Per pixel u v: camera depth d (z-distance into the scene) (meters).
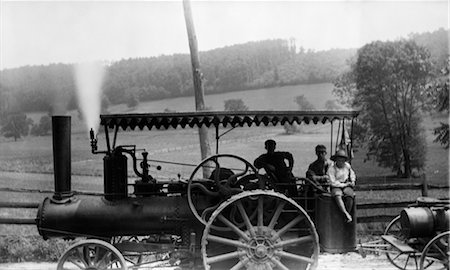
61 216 6.80
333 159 6.98
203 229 6.96
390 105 13.23
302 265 6.99
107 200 6.96
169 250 7.10
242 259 6.54
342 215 6.76
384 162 13.11
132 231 6.96
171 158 14.29
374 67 13.41
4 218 9.37
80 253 6.65
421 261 6.95
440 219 7.17
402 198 12.20
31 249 9.75
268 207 6.93
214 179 7.02
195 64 12.45
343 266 8.79
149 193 7.07
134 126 6.70
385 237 7.92
